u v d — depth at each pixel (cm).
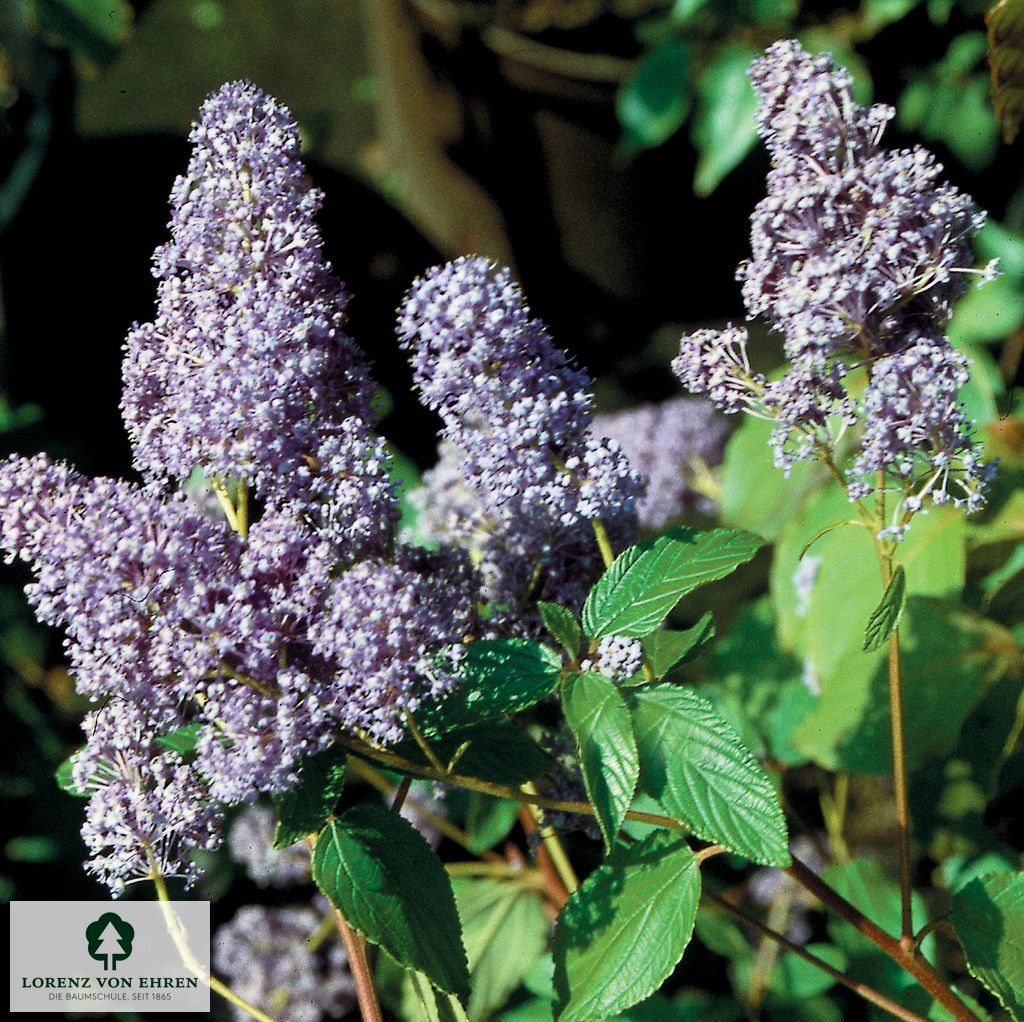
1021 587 83
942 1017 76
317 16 192
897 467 66
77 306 150
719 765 65
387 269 161
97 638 63
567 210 154
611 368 154
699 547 67
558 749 72
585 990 67
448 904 65
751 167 149
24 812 112
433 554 71
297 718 63
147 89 183
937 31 125
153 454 66
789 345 66
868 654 85
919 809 88
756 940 94
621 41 147
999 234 111
